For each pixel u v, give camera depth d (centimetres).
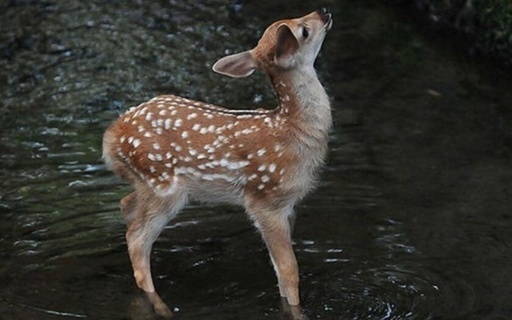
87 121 1395
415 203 1189
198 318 1018
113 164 1062
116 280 1074
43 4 1750
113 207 1192
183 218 1174
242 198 1030
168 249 1125
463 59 1518
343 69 1505
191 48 1602
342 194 1208
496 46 1505
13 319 1013
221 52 1590
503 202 1186
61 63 1564
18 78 1523
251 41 1620
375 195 1205
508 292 1040
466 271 1075
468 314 1010
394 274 1072
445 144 1309
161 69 1541
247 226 1159
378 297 1039
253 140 1010
